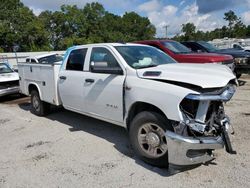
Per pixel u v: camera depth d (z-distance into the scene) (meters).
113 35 86.69
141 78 4.34
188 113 3.78
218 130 3.85
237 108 7.17
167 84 3.94
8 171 4.36
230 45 30.48
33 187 3.86
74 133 5.95
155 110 4.17
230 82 4.07
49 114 7.59
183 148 3.61
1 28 62.00
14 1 67.81
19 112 8.28
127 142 5.28
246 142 4.90
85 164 4.45
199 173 3.95
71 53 6.11
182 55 9.02
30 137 5.86
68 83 5.97
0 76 10.03
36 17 70.25
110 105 4.91
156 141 4.09
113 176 4.02
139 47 5.43
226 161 4.25
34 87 7.63
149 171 4.11
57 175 4.14
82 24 80.44
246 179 3.73
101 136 5.68
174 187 3.64
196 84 3.70
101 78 5.06
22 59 30.67
